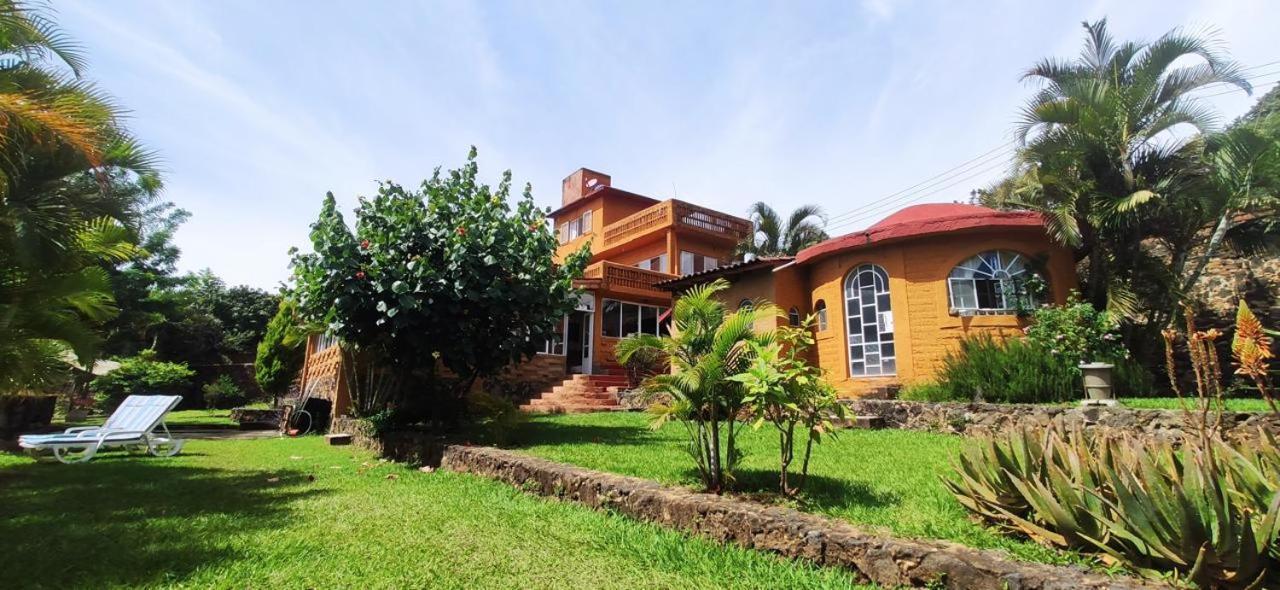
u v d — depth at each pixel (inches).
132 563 159.3
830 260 560.7
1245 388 365.4
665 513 191.5
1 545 175.3
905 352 490.0
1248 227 444.5
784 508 176.7
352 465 356.5
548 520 202.8
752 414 204.7
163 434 624.1
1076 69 475.2
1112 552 127.6
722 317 224.7
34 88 290.0
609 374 794.8
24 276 316.5
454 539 181.5
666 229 978.7
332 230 358.3
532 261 410.0
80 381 932.6
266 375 931.3
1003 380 398.3
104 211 340.5
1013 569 118.8
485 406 365.7
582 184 1245.7
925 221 489.7
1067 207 435.8
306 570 154.7
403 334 371.9
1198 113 417.4
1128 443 163.6
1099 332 399.5
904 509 182.1
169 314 1104.2
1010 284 477.4
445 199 402.0
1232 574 112.6
